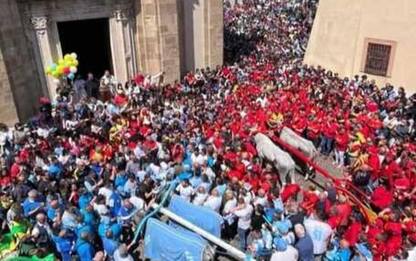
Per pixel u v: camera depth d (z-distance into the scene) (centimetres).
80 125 1811
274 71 2486
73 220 1159
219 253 1271
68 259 1141
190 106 1978
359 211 1328
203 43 2736
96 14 2339
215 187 1317
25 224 1195
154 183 1377
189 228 1209
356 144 1644
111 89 2288
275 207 1248
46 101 2011
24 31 2152
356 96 2075
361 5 2481
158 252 1198
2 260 1124
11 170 1420
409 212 1228
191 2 2608
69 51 2945
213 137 1628
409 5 2284
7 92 2027
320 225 1147
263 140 1647
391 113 1933
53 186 1292
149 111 1930
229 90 2216
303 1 4691
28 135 1720
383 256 1111
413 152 1565
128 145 1602
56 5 2212
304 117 1872
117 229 1185
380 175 1469
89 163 1464
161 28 2416
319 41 2766
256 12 4544
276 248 1077
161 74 2480
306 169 1716
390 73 2428
